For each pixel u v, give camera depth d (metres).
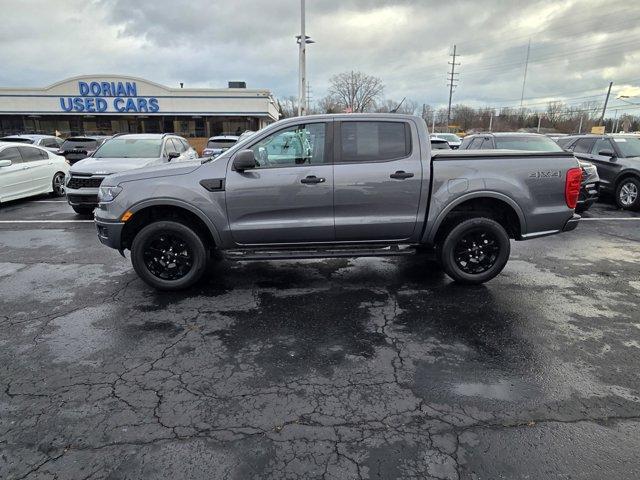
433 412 2.74
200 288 4.89
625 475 2.24
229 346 3.58
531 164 4.66
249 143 4.51
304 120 4.51
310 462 2.33
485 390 2.97
